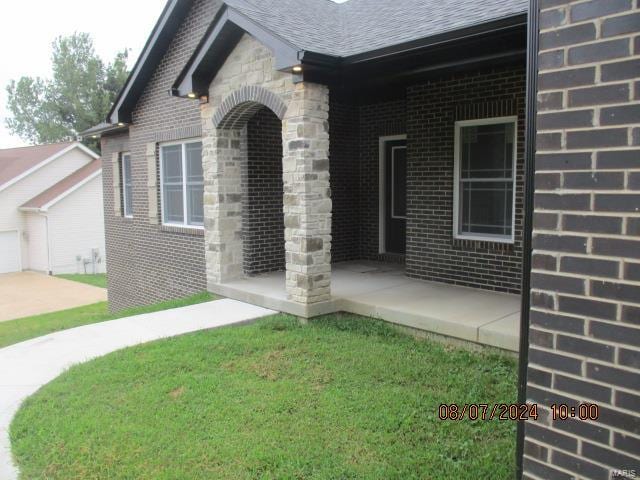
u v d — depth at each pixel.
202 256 9.08
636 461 2.13
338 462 3.28
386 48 5.35
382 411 3.93
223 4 6.52
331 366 4.88
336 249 9.39
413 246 7.80
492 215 7.02
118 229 12.16
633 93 2.08
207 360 5.11
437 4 7.00
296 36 6.04
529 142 2.49
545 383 2.42
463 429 3.65
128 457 3.38
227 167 7.66
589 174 2.21
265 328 6.11
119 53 34.19
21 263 23.84
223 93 7.21
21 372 5.05
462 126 7.22
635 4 2.06
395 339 5.70
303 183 6.12
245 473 3.20
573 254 2.28
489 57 5.53
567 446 2.35
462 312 5.78
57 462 3.37
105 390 4.46
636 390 2.12
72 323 9.73
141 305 11.28
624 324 2.14
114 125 10.93
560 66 2.29
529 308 2.55
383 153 9.33
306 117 6.06
